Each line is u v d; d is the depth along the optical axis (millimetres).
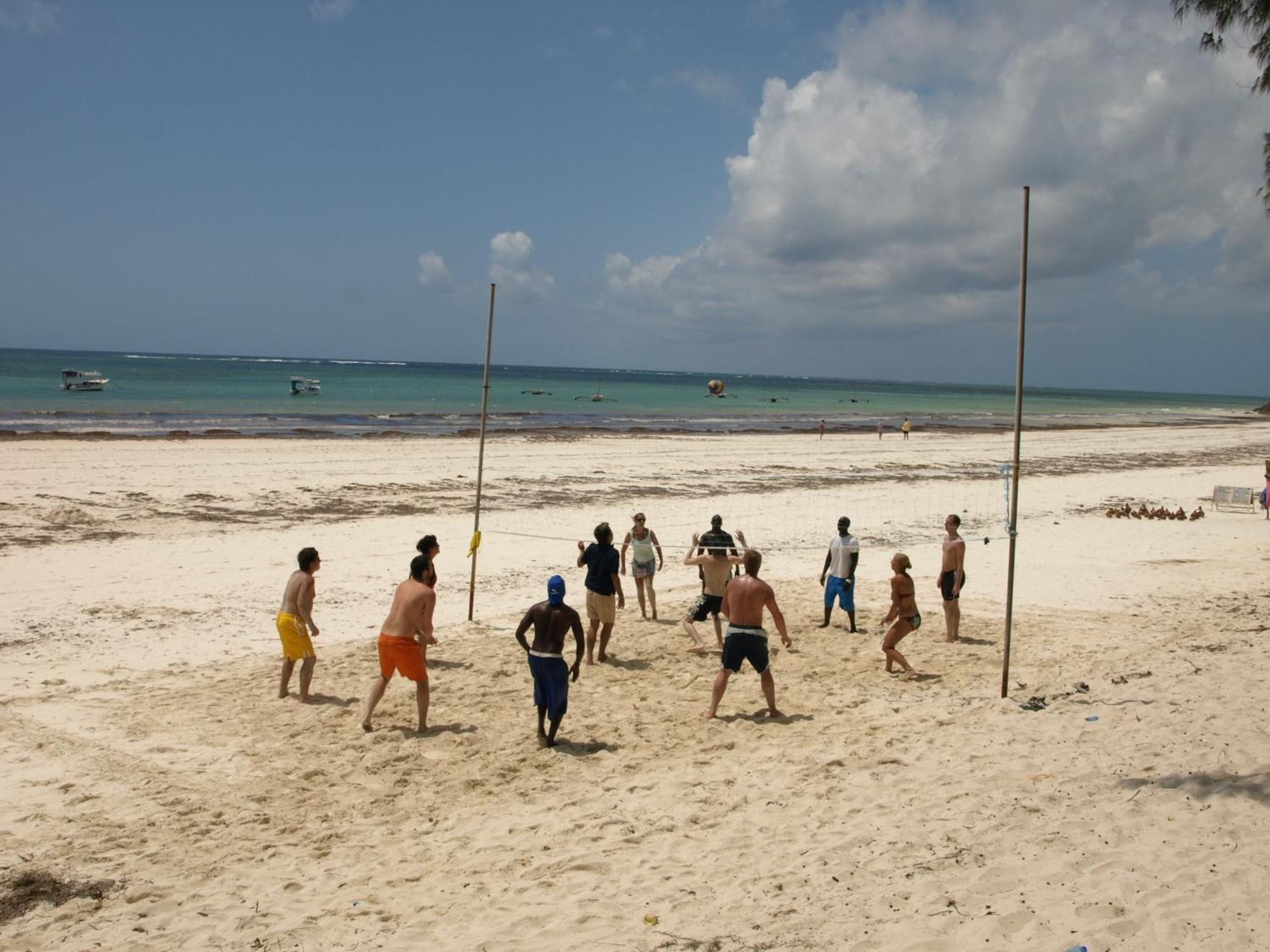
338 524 17594
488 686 8492
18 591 11883
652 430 44844
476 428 43031
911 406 96125
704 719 7566
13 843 5332
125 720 7480
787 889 4512
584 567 14602
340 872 5016
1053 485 27312
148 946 4246
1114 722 6691
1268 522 20125
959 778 5820
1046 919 3990
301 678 8016
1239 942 3670
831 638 10273
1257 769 5438
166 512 17984
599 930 4234
